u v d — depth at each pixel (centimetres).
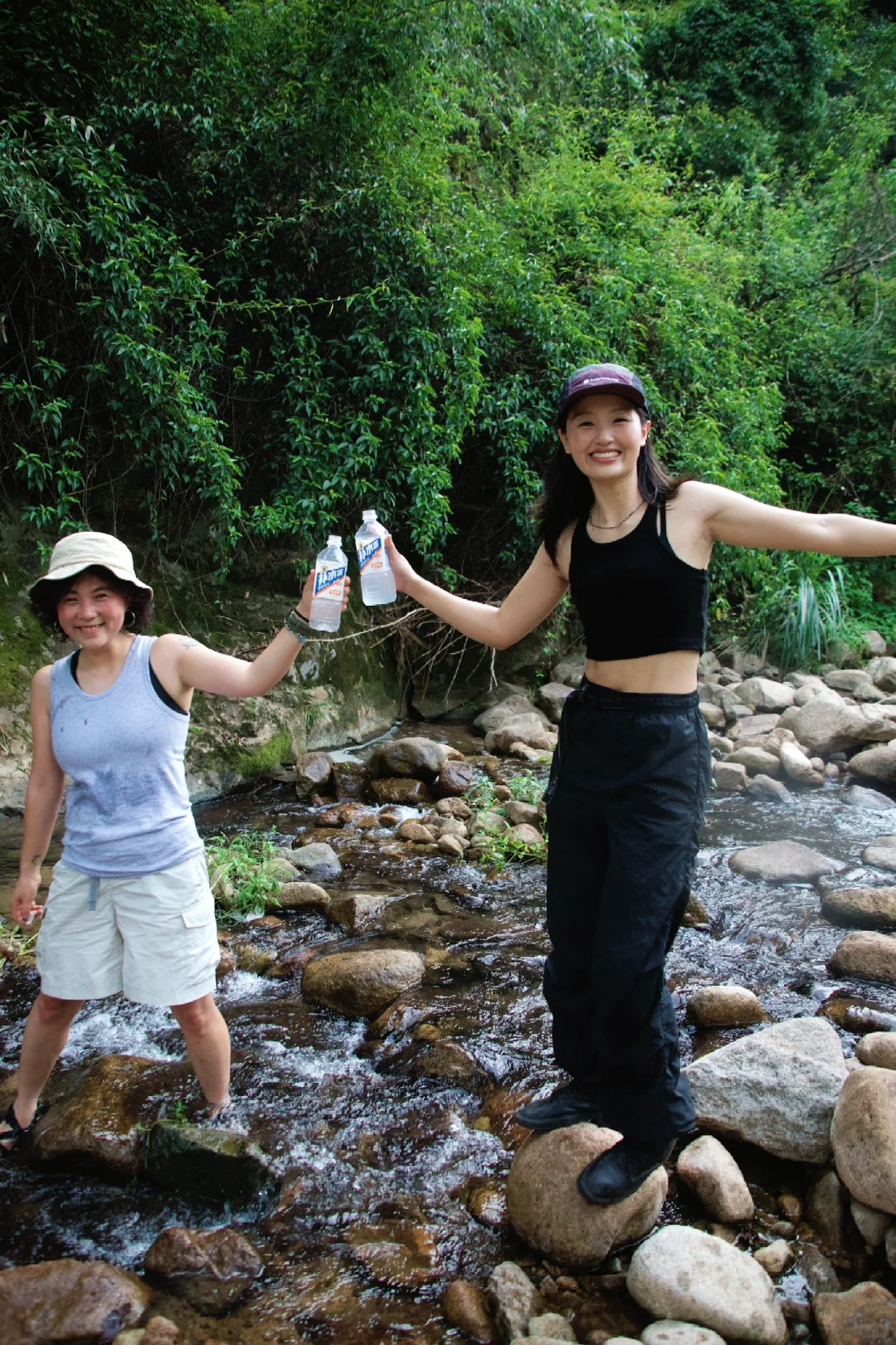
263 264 583
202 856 218
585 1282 195
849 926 369
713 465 750
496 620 221
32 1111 235
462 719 738
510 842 452
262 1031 291
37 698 211
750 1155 233
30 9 491
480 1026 292
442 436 626
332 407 607
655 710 188
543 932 365
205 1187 217
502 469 699
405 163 612
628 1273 192
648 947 181
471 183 822
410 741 566
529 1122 220
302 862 424
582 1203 200
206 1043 228
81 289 503
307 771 543
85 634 198
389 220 588
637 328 783
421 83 628
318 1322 184
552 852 204
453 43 699
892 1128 205
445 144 686
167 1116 242
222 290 583
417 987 316
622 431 184
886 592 1008
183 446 523
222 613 591
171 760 209
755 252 1059
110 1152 226
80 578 196
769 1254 200
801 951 348
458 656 756
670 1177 224
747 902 393
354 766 573
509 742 641
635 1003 183
